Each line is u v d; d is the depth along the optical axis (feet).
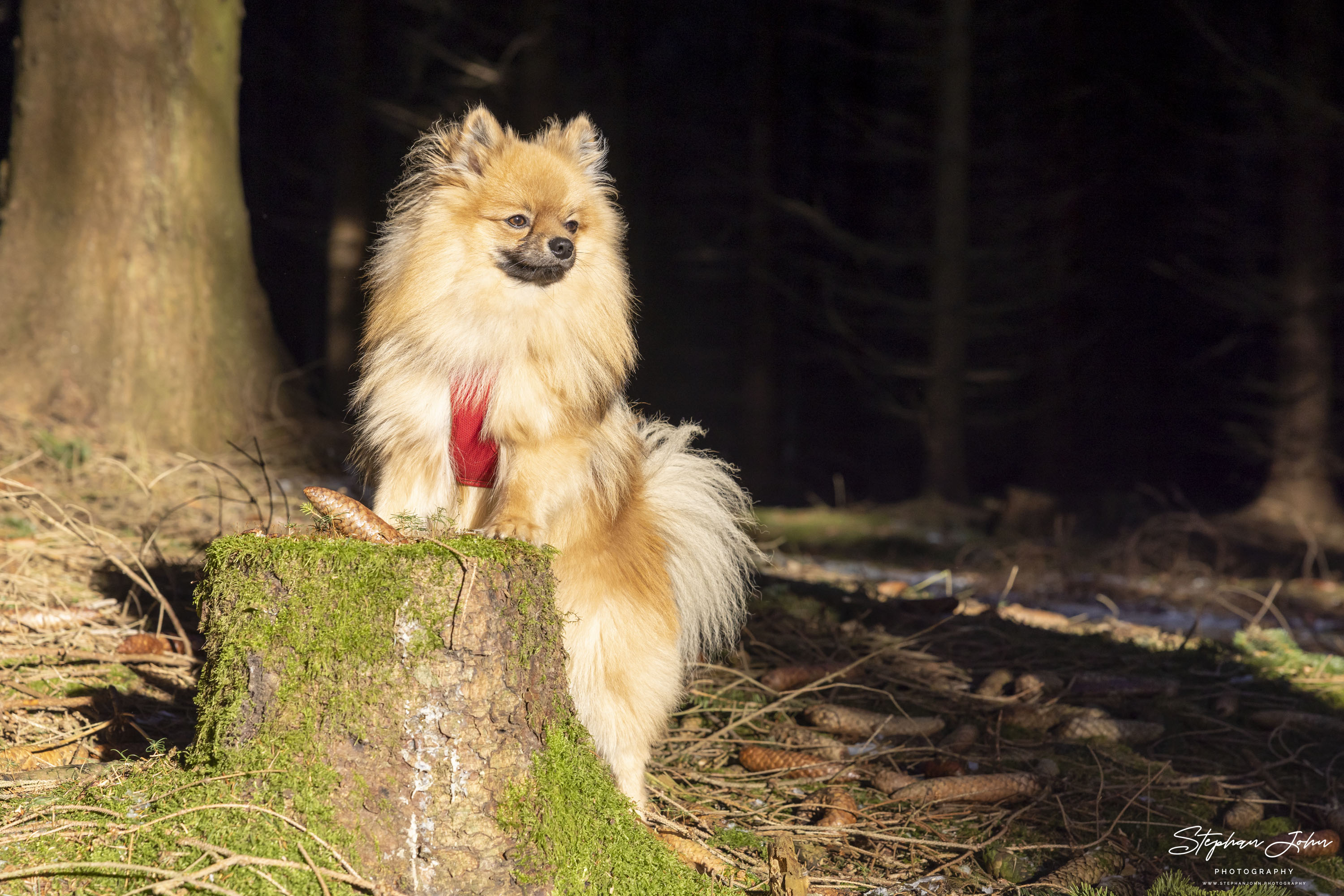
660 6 76.18
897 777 14.01
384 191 65.36
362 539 10.40
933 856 12.36
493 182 13.30
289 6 71.97
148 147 30.40
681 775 14.33
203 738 10.08
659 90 81.56
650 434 15.33
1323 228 48.78
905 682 17.84
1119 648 20.94
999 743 15.49
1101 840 12.75
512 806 9.63
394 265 13.61
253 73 71.15
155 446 29.35
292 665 9.61
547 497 12.69
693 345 87.04
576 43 64.49
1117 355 68.64
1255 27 55.72
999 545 39.45
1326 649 23.88
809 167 74.64
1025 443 73.20
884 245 62.54
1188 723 17.06
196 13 31.53
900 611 22.44
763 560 17.72
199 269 31.40
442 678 9.43
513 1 60.13
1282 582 32.78
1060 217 56.29
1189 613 28.09
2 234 29.63
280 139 73.46
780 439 70.28
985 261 55.62
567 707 10.96
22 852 9.02
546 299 13.16
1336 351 62.64
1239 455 65.21
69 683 14.06
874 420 76.74
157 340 29.94
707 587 14.57
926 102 65.16
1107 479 68.28
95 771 10.89
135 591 17.46
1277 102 49.60
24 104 29.89
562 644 11.07
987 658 19.80
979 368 70.03
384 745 9.41
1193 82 61.82
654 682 13.07
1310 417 48.80
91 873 8.74
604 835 10.41
